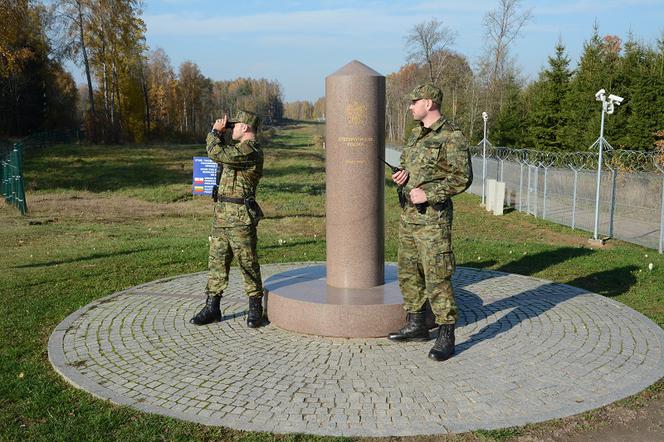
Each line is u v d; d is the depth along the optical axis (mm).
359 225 5934
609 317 6035
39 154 35469
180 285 7641
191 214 18078
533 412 3936
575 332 5559
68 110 58062
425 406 4020
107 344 5344
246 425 3768
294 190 24281
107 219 16688
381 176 5969
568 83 34812
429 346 5207
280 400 4129
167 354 5082
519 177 20078
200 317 5902
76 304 6801
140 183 26000
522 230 15156
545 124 35312
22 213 17328
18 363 4945
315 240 11766
